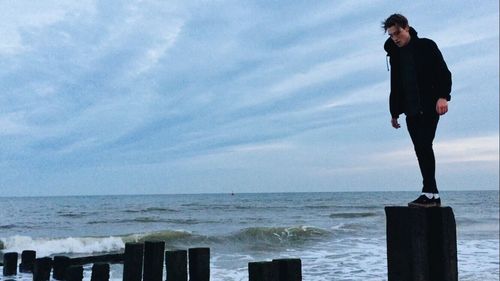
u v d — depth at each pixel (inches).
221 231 869.8
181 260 221.0
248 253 583.2
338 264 472.1
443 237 150.6
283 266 185.6
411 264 148.6
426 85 167.8
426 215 151.7
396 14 169.0
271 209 1813.5
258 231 773.3
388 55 179.2
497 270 437.4
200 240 706.2
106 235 814.5
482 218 1349.7
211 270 430.9
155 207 1911.9
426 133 166.4
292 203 2475.4
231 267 452.1
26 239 665.6
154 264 232.1
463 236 800.3
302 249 621.9
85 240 689.6
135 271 231.3
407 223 151.1
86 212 1524.4
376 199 3198.8
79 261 301.4
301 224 1075.3
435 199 159.5
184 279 221.5
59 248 671.1
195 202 2655.0
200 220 1195.3
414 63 168.7
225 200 3100.4
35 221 1144.8
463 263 480.4
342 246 653.3
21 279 334.3
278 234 767.7
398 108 180.7
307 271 427.8
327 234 809.5
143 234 727.7
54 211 1569.9
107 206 2016.5
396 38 169.6
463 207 2140.7
